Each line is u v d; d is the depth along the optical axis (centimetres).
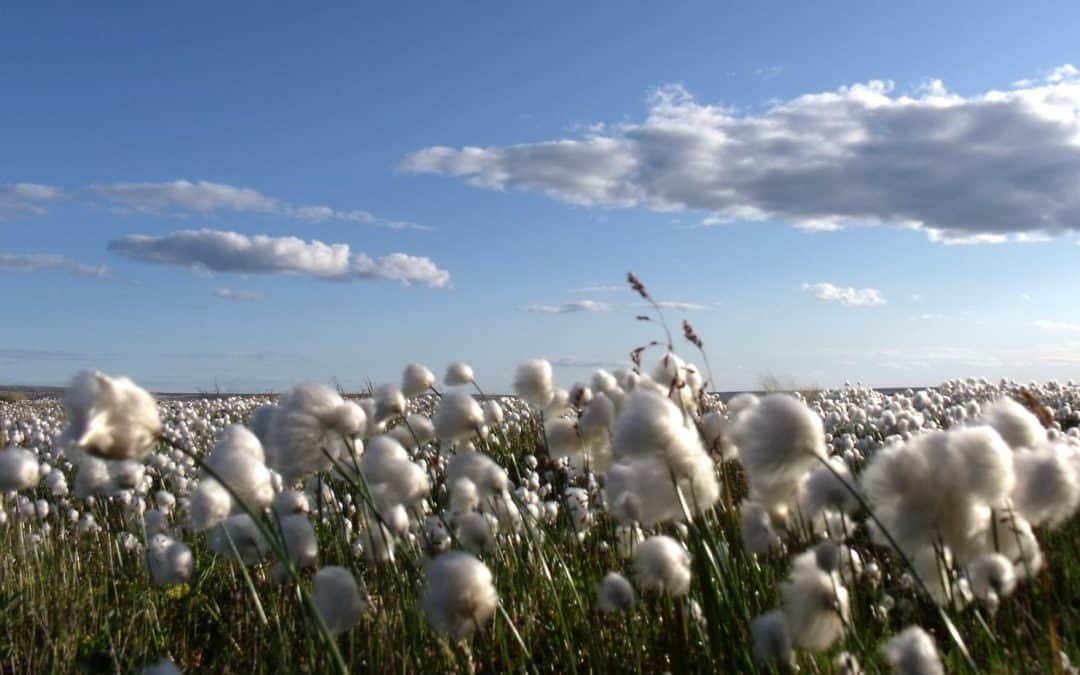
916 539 39
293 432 53
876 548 68
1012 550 44
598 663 50
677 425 47
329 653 45
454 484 63
